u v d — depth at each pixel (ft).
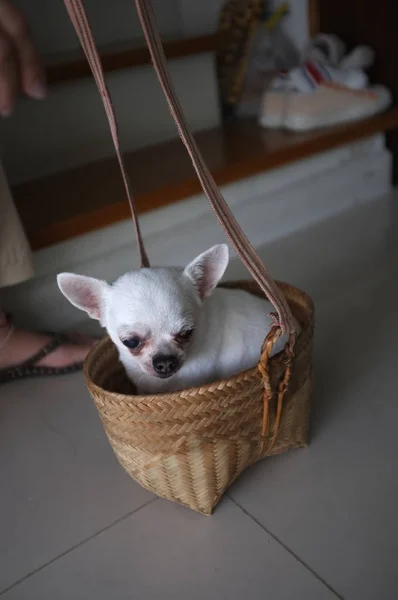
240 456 3.34
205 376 3.70
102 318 3.74
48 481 3.89
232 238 2.75
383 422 3.99
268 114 7.54
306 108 7.15
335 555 3.07
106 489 3.77
